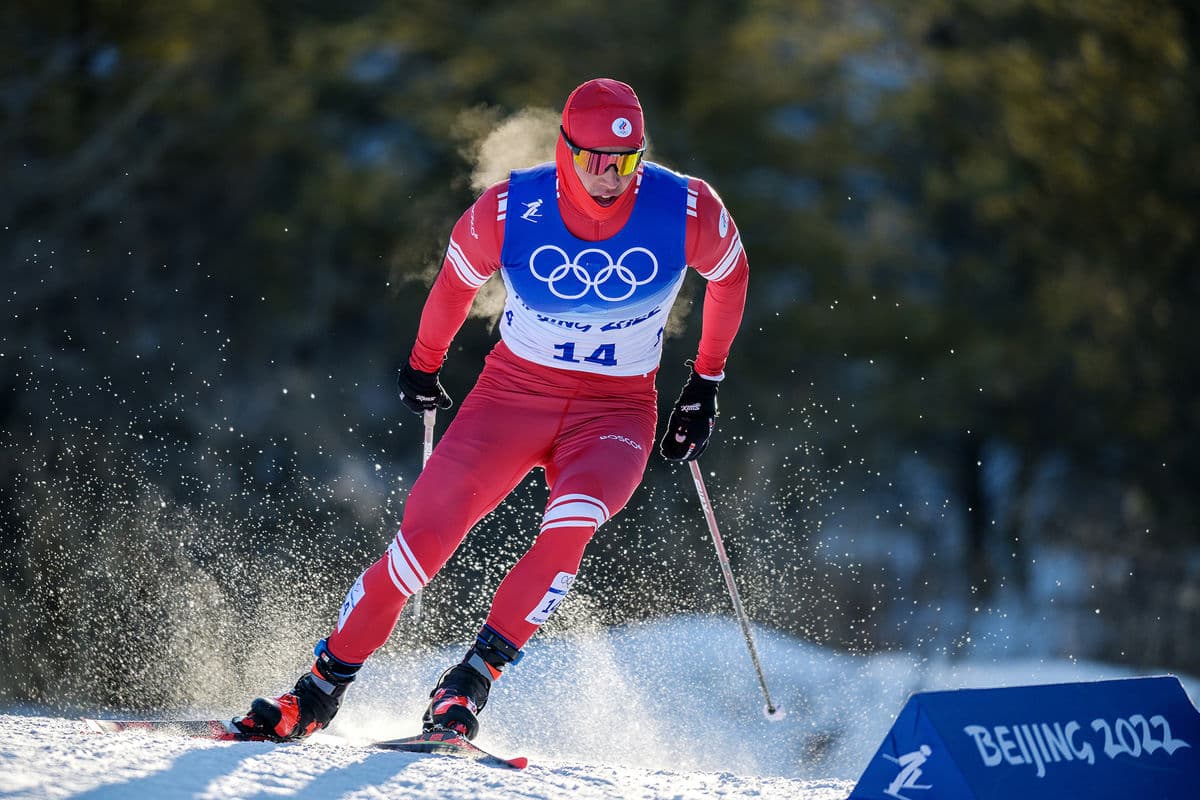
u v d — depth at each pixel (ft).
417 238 156.87
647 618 84.58
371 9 167.12
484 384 39.63
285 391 131.34
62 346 145.89
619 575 118.73
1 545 111.86
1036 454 193.67
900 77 191.11
